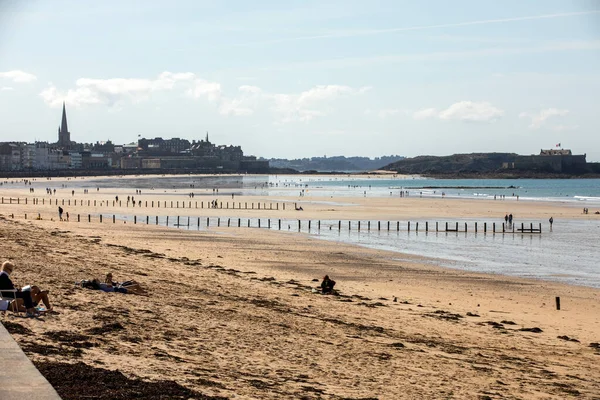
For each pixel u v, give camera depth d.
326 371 17.61
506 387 18.33
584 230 86.06
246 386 14.69
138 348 16.88
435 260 55.50
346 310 30.02
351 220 96.62
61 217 85.62
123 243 56.03
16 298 18.61
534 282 44.97
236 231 76.69
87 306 21.31
